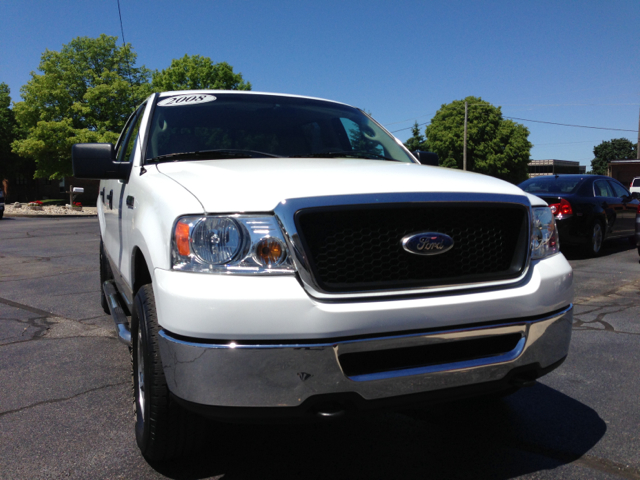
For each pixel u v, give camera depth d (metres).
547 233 2.56
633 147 85.81
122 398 3.34
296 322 1.99
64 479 2.41
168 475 2.45
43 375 3.74
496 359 2.27
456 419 3.05
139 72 38.69
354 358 2.09
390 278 2.16
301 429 2.94
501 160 55.41
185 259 2.10
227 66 40.12
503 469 2.50
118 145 4.99
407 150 3.84
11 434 2.85
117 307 3.76
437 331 2.16
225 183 2.29
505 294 2.28
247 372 1.98
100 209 5.23
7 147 45.06
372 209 2.14
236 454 2.65
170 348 2.09
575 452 2.66
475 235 2.32
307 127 3.62
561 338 2.47
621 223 10.82
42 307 5.86
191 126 3.37
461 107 56.28
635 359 4.08
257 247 2.05
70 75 35.88
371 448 2.72
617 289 6.80
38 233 15.44
